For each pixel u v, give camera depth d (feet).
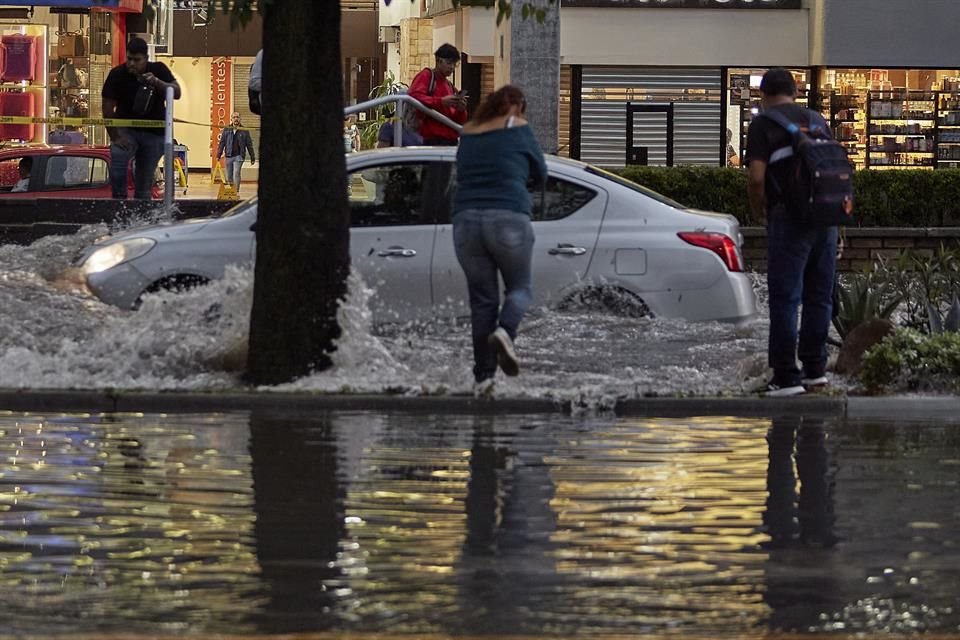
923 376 53.36
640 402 50.03
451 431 46.26
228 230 64.08
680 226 63.72
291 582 29.78
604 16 164.66
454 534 33.55
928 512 36.14
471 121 52.44
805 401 50.47
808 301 52.60
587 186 64.13
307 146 52.49
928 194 105.19
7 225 91.50
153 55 191.21
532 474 39.83
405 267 63.16
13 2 167.53
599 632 26.96
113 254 63.98
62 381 51.98
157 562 31.12
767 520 35.14
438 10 183.42
